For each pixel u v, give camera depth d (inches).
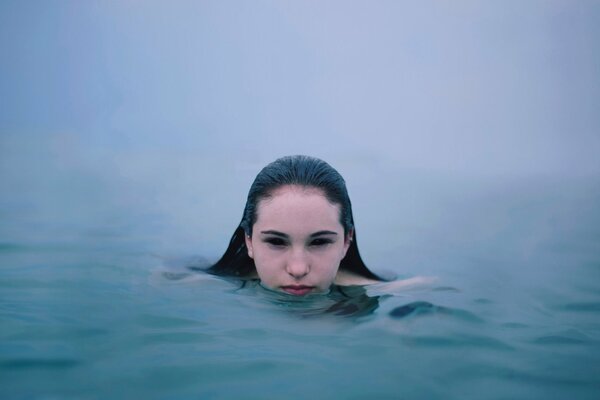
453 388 69.4
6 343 80.5
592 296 108.7
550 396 68.1
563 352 80.4
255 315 92.3
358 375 71.8
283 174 101.1
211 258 134.6
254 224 102.4
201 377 70.8
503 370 74.2
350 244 112.3
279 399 65.9
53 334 84.0
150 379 70.4
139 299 100.0
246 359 75.7
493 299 104.7
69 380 70.1
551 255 142.3
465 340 83.4
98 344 80.4
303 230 97.6
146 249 137.9
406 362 75.5
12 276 111.8
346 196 104.8
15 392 67.2
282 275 99.9
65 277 112.3
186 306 96.5
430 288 110.9
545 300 105.7
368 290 107.8
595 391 69.2
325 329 86.4
